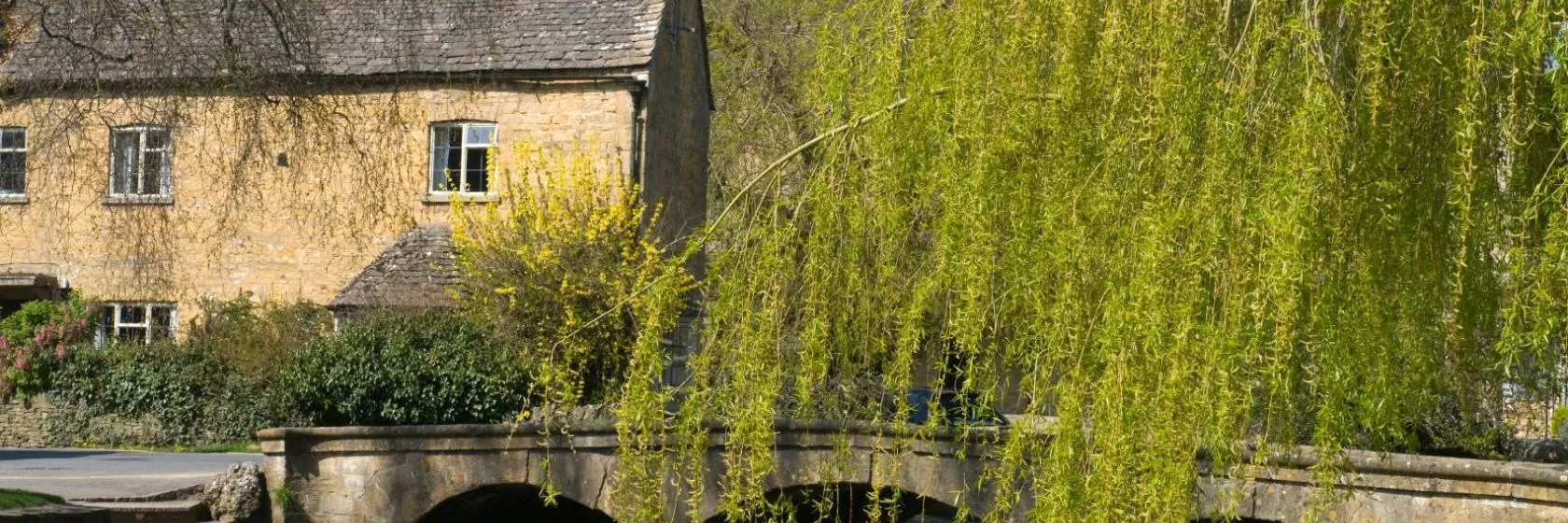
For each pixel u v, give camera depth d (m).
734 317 5.46
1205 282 4.40
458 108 19.19
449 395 16.50
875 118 5.21
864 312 5.55
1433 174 4.68
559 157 18.89
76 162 11.60
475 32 14.19
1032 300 4.80
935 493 9.81
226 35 11.21
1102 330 4.57
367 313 17.55
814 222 5.38
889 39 5.25
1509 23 4.49
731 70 23.36
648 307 5.67
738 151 22.02
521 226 17.31
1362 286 4.38
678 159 20.77
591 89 19.00
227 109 12.12
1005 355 5.07
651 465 6.34
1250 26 4.64
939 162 5.06
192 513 11.46
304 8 11.76
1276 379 4.11
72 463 16.22
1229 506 5.09
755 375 5.40
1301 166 4.15
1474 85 4.34
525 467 10.98
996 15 4.93
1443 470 8.63
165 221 12.20
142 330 20.23
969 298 4.79
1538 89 4.73
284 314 18.89
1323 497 4.86
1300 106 4.38
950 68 5.04
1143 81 4.60
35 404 19.80
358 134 13.88
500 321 16.69
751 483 5.62
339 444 11.46
